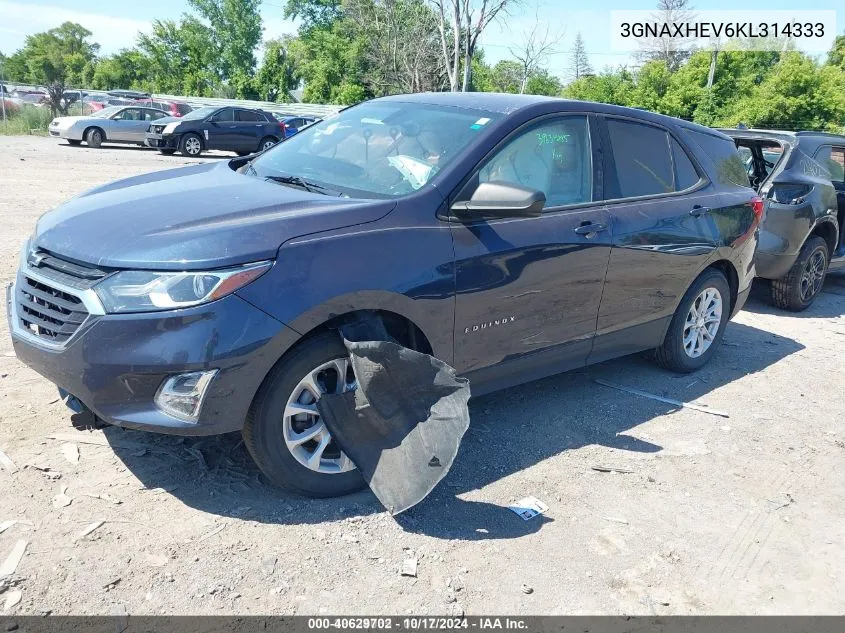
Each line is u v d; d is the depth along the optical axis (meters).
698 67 41.38
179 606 2.73
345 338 3.28
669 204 4.86
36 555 2.91
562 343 4.34
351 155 4.19
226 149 23.59
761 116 34.66
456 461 3.96
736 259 5.45
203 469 3.62
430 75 47.75
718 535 3.51
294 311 3.13
